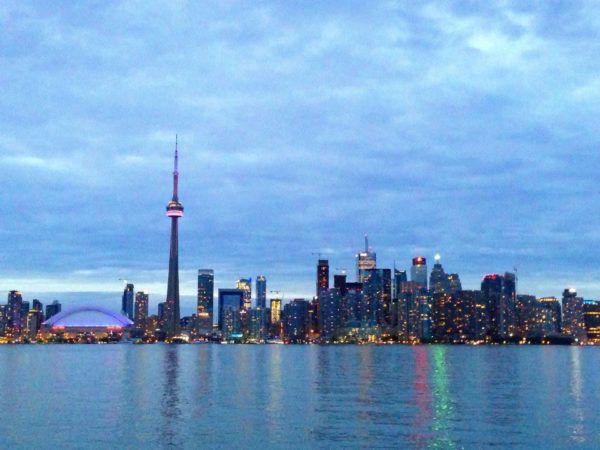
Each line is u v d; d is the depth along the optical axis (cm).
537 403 10975
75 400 11556
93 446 7194
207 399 11669
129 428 8344
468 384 15100
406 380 16438
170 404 10894
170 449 7031
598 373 19575
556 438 7594
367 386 14500
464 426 8400
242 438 7625
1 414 9650
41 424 8669
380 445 7188
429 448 7025
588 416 9325
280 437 7675
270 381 16150
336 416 9319
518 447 7100
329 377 17600
